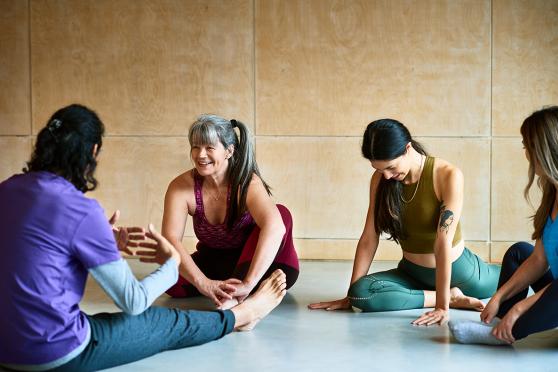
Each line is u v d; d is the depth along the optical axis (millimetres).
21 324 2336
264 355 2834
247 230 3672
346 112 5309
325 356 2824
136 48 5359
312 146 5348
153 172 5426
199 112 5371
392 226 3562
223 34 5324
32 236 2318
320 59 5289
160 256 2678
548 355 2820
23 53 5410
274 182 5383
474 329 2947
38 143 2387
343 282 4469
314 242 5391
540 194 5285
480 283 3742
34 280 2316
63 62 5395
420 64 5258
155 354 2824
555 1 5168
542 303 2715
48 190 2336
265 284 3242
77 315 2439
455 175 3391
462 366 2689
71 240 2328
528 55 5207
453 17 5223
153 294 2518
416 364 2719
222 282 3299
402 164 3336
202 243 3861
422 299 3627
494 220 5309
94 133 2420
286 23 5289
